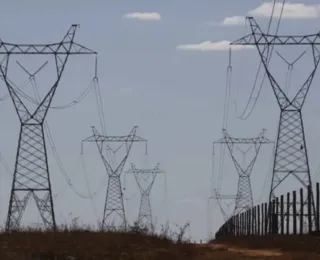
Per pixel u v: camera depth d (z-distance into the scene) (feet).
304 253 437.99
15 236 399.85
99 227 463.01
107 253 348.38
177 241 458.09
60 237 394.93
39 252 336.49
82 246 366.43
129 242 396.37
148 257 345.72
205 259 378.53
